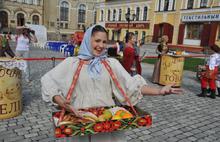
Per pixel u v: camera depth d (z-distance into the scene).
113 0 42.62
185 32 30.05
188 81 9.55
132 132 4.37
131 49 6.79
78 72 2.21
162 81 8.52
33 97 6.22
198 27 28.14
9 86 4.58
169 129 4.60
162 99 6.64
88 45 2.24
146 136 4.24
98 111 2.23
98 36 2.20
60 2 51.00
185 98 6.91
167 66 8.30
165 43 8.84
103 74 2.27
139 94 2.30
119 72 2.36
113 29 42.78
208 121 5.13
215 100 6.86
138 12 37.72
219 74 7.54
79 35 16.66
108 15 44.66
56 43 21.83
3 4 43.78
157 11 34.06
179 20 30.62
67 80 2.23
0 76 4.44
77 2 53.09
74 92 2.25
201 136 4.36
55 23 50.19
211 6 26.03
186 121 5.06
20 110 4.95
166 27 32.16
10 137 3.95
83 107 2.25
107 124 2.02
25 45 7.72
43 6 48.69
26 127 4.36
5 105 4.60
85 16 54.91
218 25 25.56
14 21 45.50
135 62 7.50
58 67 2.23
